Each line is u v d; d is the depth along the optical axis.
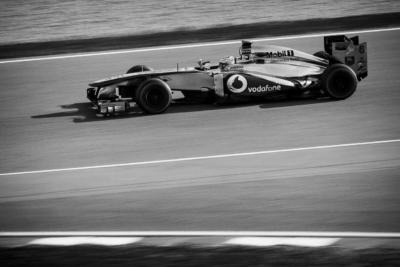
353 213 33.81
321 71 56.25
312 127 49.19
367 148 44.03
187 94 56.00
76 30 85.06
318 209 34.56
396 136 46.12
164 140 48.28
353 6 89.62
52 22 88.56
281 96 57.12
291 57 56.97
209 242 31.00
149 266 27.95
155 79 53.91
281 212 34.47
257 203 35.84
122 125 52.34
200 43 76.62
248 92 54.56
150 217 34.84
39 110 57.72
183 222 33.91
